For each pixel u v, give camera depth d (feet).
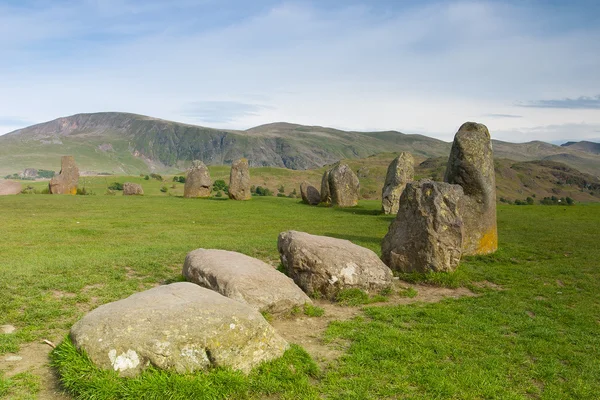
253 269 37.47
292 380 24.84
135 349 22.81
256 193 400.67
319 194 150.30
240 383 23.30
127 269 49.70
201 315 24.84
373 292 44.32
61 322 32.50
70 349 23.53
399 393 24.56
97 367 22.57
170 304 25.55
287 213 118.52
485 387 25.66
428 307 41.83
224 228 90.38
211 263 37.91
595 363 30.63
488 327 36.52
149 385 21.75
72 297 38.22
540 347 32.65
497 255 65.77
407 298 45.21
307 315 37.24
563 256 67.82
